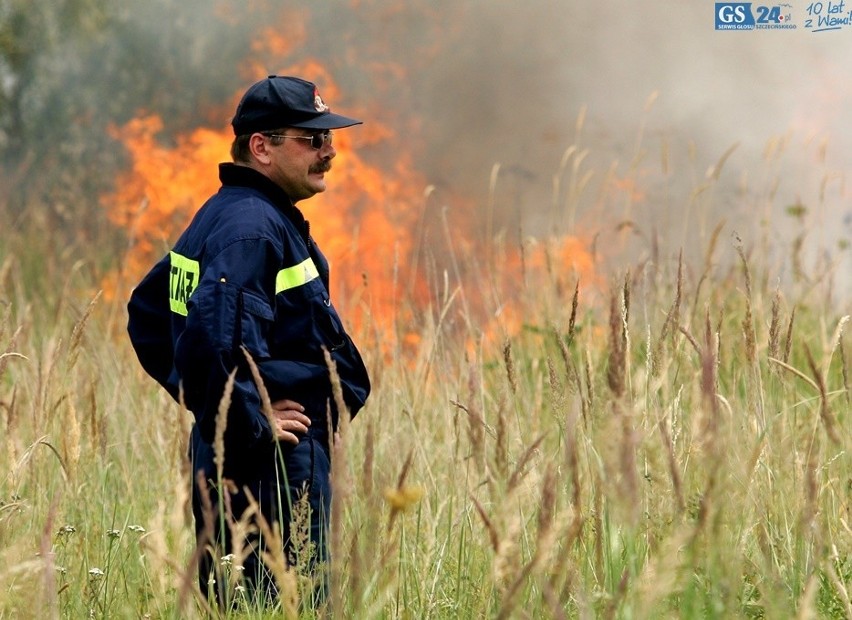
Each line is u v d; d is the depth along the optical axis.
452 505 13.78
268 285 13.30
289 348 13.50
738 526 11.80
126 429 18.88
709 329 11.23
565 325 21.20
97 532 14.84
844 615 11.03
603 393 11.95
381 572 10.12
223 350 12.70
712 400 9.49
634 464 8.91
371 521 9.45
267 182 14.02
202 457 13.45
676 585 9.31
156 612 11.43
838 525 12.58
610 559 10.58
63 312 23.20
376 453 16.38
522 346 21.41
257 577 12.73
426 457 16.30
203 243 13.67
